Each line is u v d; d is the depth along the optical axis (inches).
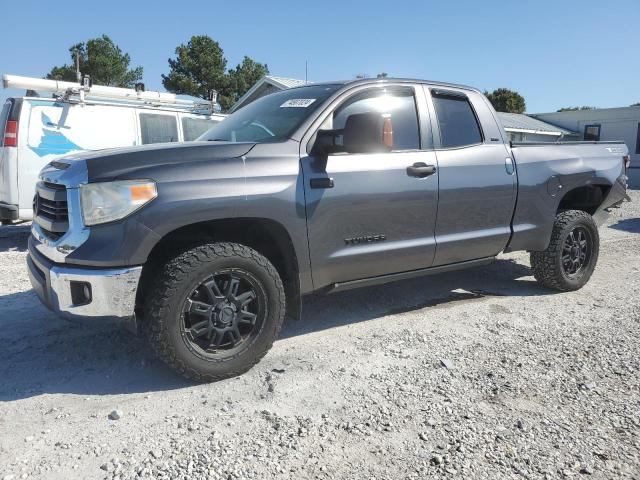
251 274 135.2
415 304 200.5
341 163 151.3
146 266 132.1
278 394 128.0
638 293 217.6
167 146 136.1
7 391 129.3
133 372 139.9
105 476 96.9
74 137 329.7
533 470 99.8
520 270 255.6
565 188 207.5
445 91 183.2
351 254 154.6
